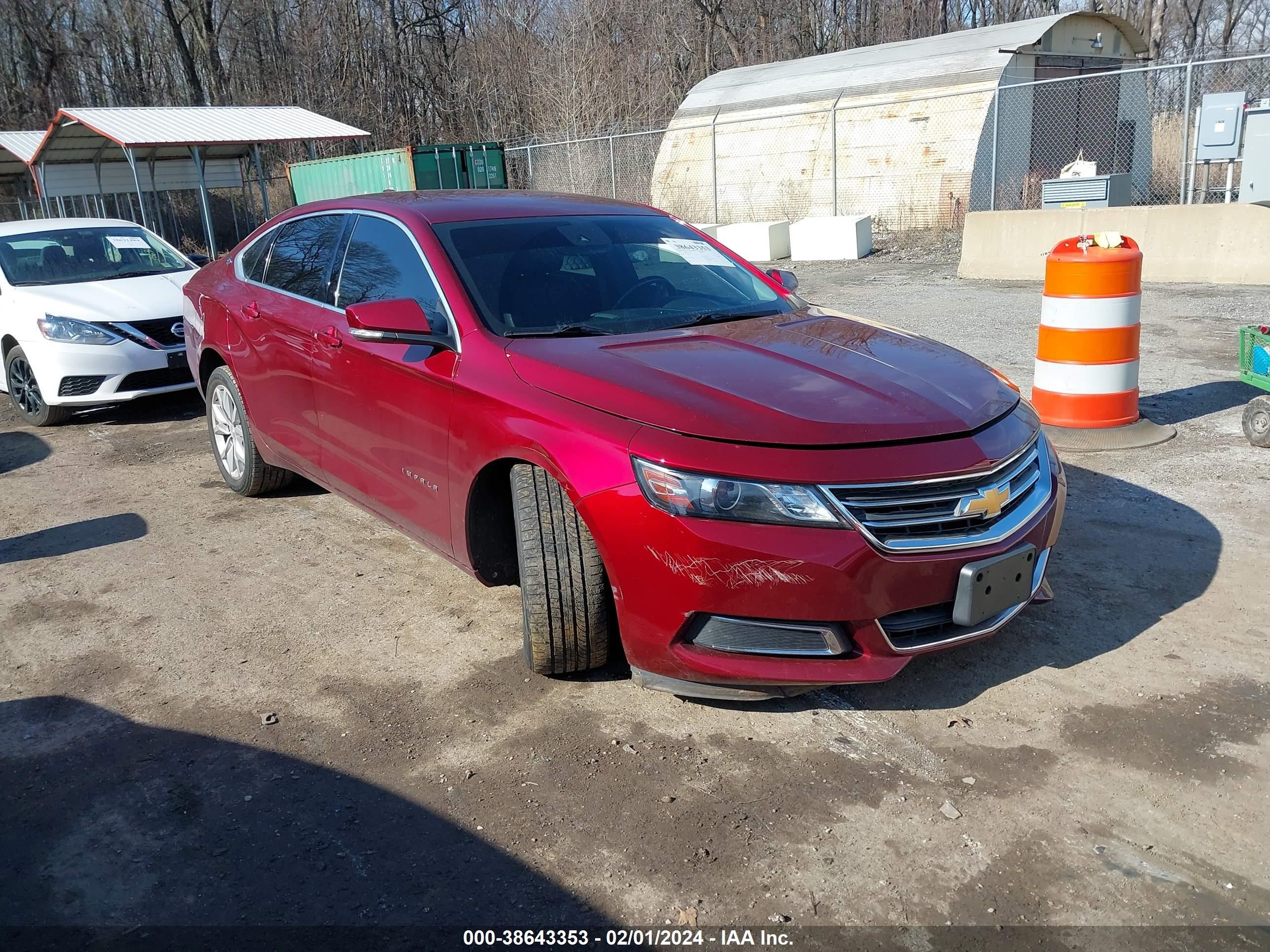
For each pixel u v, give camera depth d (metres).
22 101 40.16
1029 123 19.38
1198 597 3.92
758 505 2.80
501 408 3.31
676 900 2.46
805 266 16.53
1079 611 3.86
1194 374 7.40
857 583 2.82
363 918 2.43
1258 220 11.05
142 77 42.00
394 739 3.19
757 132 21.88
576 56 32.31
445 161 23.38
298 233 4.94
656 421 2.96
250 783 2.98
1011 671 3.46
